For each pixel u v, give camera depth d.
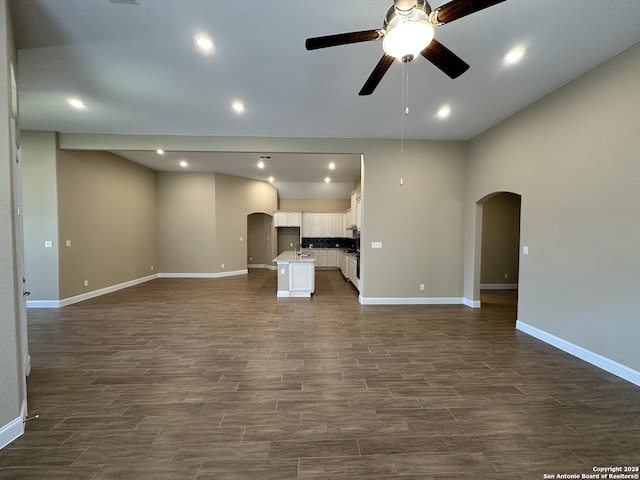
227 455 1.72
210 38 2.42
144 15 2.15
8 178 1.80
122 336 3.66
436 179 5.26
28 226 4.82
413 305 5.23
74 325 4.07
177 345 3.38
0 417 1.78
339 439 1.86
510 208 6.71
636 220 2.53
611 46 2.54
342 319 4.40
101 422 2.01
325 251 10.41
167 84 3.19
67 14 2.13
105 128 4.58
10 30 2.01
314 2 2.03
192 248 8.12
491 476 1.57
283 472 1.60
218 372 2.74
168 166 7.36
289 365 2.89
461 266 5.35
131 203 6.83
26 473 1.58
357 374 2.71
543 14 2.14
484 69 2.90
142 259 7.31
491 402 2.27
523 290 3.88
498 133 4.39
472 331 3.89
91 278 5.66
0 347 1.79
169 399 2.30
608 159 2.76
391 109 3.88
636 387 2.48
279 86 3.24
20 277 2.34
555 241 3.38
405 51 1.69
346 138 5.11
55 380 2.59
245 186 8.90
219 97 3.50
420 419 2.06
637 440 1.85
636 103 2.52
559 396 2.35
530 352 3.21
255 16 2.17
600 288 2.85
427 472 1.60
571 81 3.14
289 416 2.09
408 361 2.98
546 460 1.69
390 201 5.23
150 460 1.68
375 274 5.27
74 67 2.84
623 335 2.64
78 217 5.30
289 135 4.94
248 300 5.57
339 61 2.75
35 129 4.65
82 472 1.59
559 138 3.30
